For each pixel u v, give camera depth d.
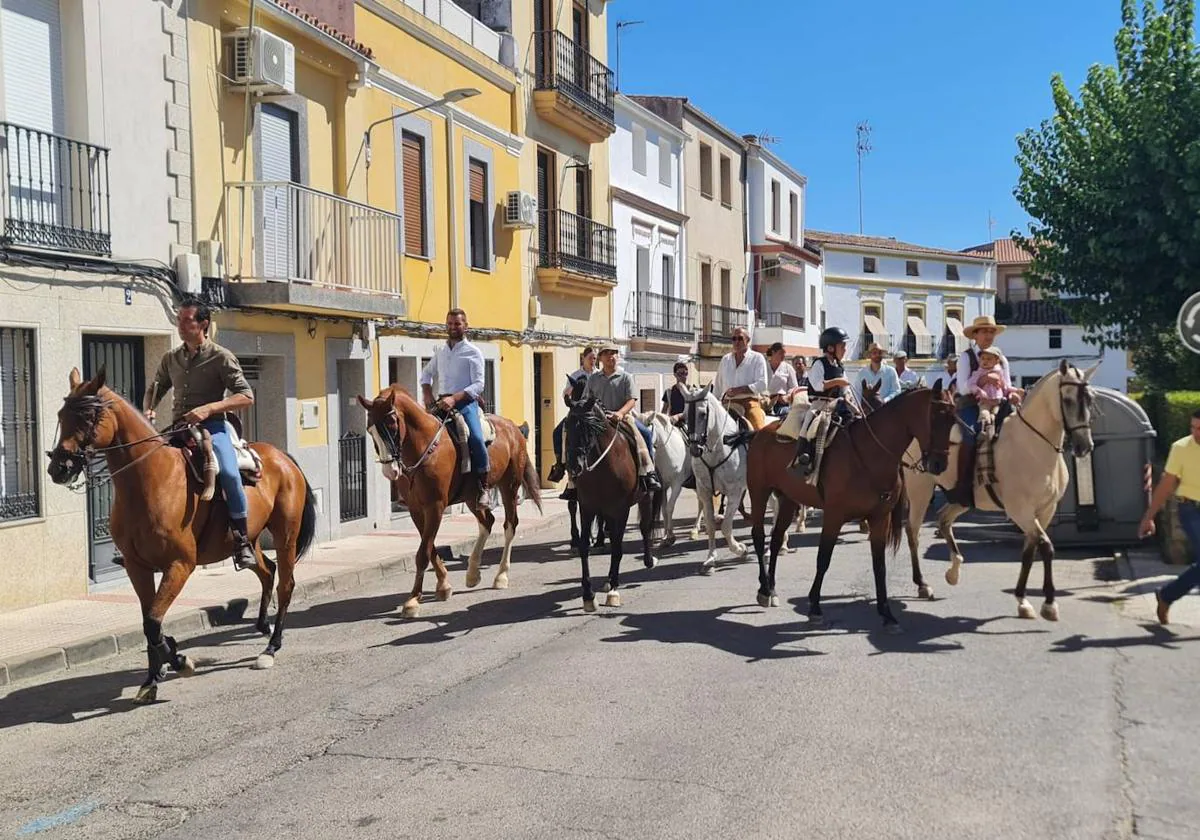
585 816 4.92
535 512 19.41
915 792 5.07
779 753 5.68
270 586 9.11
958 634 8.30
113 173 11.45
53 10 10.95
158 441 7.36
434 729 6.37
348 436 16.38
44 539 10.39
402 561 13.52
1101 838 4.53
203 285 12.70
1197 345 9.26
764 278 41.62
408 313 17.86
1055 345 53.44
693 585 11.02
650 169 30.94
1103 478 11.85
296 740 6.29
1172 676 6.91
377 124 16.75
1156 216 17.14
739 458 12.09
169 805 5.33
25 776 5.89
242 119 13.59
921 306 53.94
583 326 26.16
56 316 10.53
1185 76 17.02
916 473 9.83
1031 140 19.14
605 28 27.92
